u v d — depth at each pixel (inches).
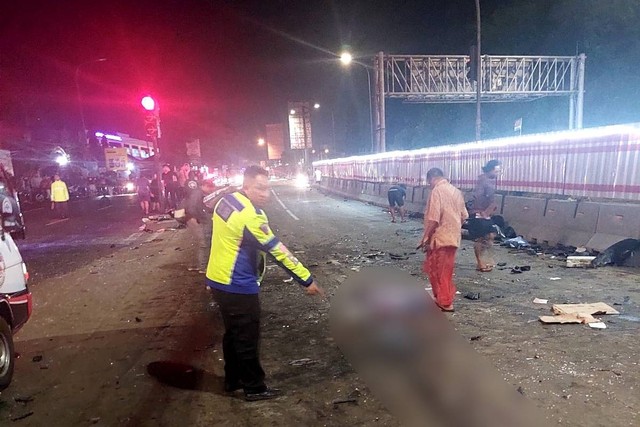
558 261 342.6
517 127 704.4
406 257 382.3
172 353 205.2
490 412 124.1
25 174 1315.2
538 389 153.9
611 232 339.3
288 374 177.8
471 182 616.1
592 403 144.4
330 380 170.7
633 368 166.9
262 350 203.0
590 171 384.8
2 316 181.9
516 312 234.2
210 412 152.9
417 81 1222.3
